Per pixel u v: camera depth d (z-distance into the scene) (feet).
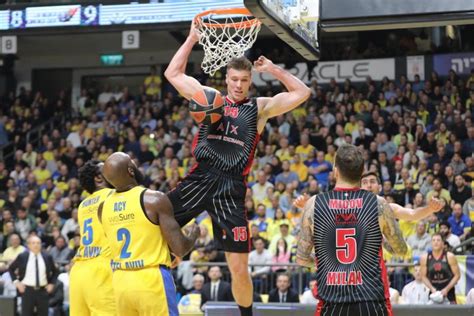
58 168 65.87
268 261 45.06
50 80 84.53
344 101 65.62
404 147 56.75
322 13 23.25
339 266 18.01
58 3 59.00
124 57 82.02
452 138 57.47
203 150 20.80
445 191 50.47
